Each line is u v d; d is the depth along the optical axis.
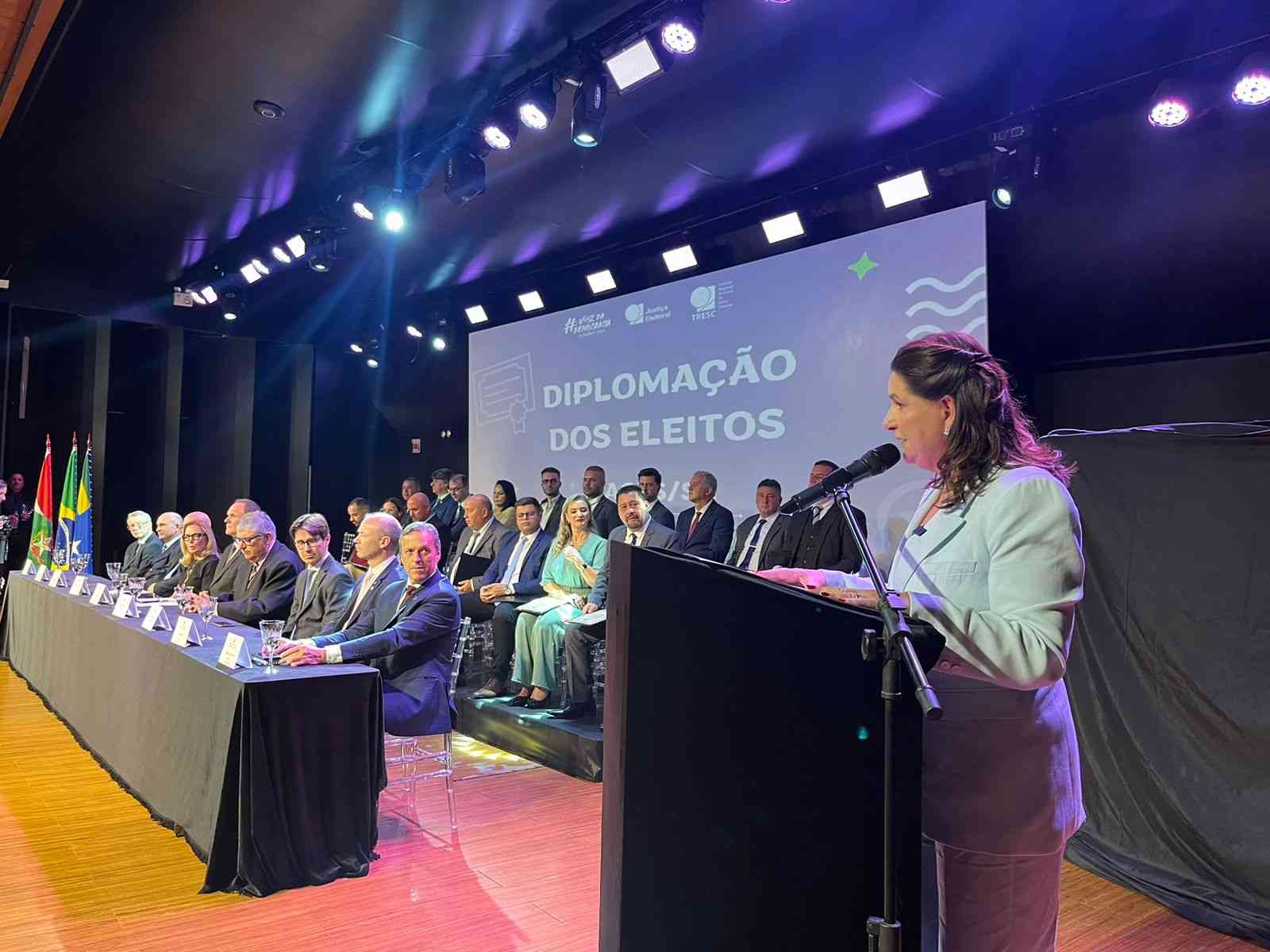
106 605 4.25
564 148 4.96
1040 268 4.55
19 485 7.44
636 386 6.34
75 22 3.72
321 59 4.05
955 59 3.92
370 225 6.13
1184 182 3.95
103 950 2.18
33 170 5.35
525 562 5.20
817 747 1.08
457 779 3.81
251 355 9.18
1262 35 3.38
